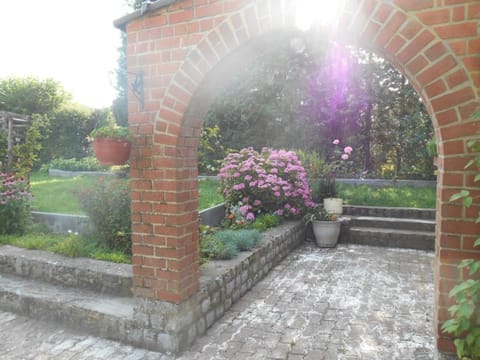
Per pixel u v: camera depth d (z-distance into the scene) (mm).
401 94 9086
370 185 9031
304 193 6480
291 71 9609
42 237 4965
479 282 1826
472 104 1938
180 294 2889
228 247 4242
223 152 10500
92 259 4090
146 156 2887
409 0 2014
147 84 2830
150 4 2697
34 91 14781
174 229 2834
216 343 3072
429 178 9078
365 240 6496
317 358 2828
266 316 3584
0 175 5527
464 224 2002
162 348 2932
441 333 2098
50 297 3529
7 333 3281
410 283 4488
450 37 1952
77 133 13938
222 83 2865
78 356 2889
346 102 9492
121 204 4488
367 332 3246
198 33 2602
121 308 3268
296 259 5559
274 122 10156
